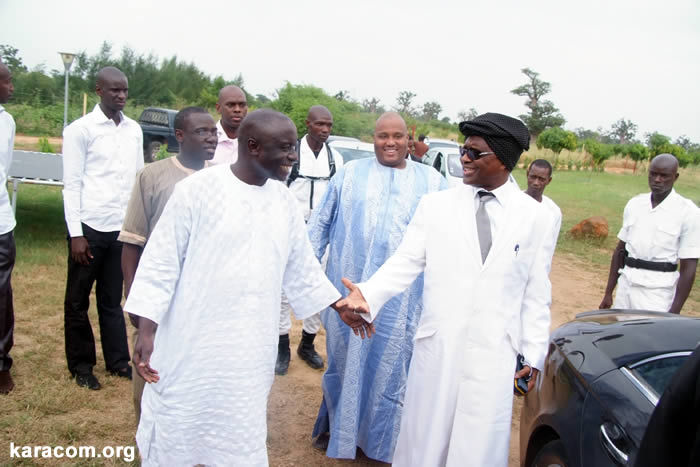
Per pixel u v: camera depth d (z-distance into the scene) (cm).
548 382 288
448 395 260
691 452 162
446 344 259
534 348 260
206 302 220
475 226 260
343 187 353
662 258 410
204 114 290
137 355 220
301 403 423
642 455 171
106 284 411
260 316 226
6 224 366
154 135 1681
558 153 3500
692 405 160
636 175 3316
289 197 240
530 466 299
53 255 726
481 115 260
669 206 405
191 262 220
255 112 218
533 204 263
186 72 4634
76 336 402
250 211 221
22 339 477
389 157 347
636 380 238
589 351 272
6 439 333
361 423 348
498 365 254
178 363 223
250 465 233
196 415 227
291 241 242
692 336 257
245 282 221
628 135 6456
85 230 390
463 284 258
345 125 2745
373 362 339
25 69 3828
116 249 405
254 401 231
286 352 474
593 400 245
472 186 269
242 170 223
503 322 255
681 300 403
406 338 337
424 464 266
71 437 342
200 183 219
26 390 388
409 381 277
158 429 229
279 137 214
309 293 254
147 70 4366
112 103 388
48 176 773
